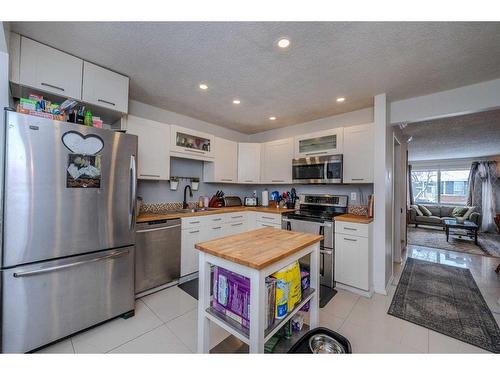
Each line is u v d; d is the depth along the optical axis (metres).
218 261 1.18
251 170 3.87
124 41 1.62
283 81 2.21
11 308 1.40
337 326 1.87
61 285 1.59
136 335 1.72
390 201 2.81
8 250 1.38
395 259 3.66
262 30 1.50
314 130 3.51
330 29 1.47
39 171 1.47
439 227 6.82
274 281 1.18
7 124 1.36
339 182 2.86
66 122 1.58
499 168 6.47
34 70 1.60
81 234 1.66
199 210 3.19
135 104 2.77
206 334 1.28
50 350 1.53
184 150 3.01
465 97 2.24
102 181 1.76
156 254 2.41
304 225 2.86
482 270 3.24
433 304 2.23
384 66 1.91
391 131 2.82
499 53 1.69
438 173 7.77
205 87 2.37
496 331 1.80
